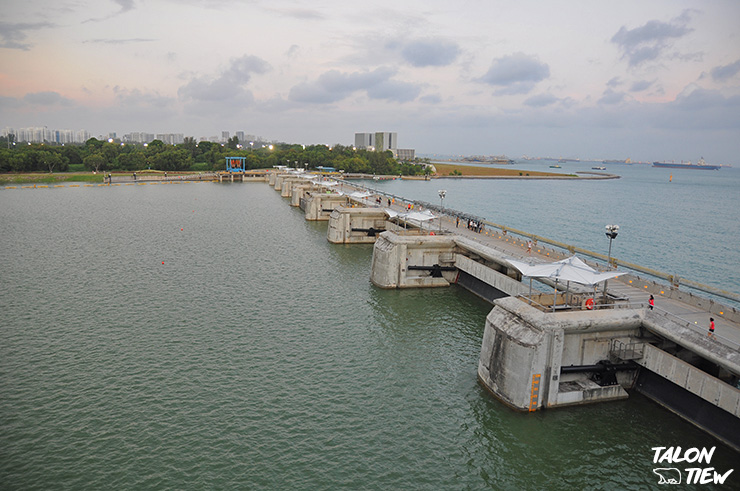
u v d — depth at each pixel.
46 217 123.75
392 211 90.50
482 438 34.47
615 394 39.06
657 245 117.56
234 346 48.12
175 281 69.31
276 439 33.41
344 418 36.22
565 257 57.69
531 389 36.91
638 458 32.72
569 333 38.22
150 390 39.34
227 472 30.02
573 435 34.94
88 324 52.91
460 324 55.72
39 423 34.62
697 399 35.91
